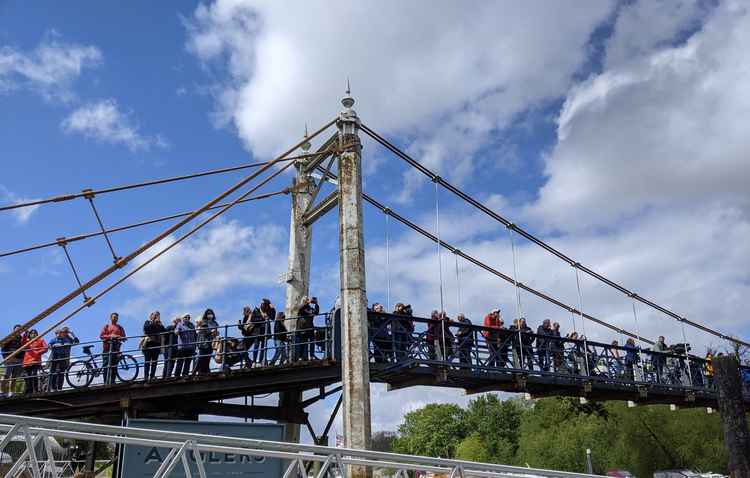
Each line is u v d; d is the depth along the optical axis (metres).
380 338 13.45
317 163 15.91
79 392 12.26
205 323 13.12
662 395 19.56
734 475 10.35
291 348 13.01
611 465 40.25
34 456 6.51
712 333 22.39
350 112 13.30
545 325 17.06
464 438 81.75
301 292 15.89
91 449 12.73
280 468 10.59
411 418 90.06
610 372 17.70
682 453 39.38
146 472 10.05
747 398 22.48
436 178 16.64
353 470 10.61
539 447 44.59
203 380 12.59
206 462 10.19
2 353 13.20
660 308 21.64
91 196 12.31
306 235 16.30
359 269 11.91
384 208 16.98
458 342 14.58
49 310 11.39
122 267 12.01
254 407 14.05
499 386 15.80
